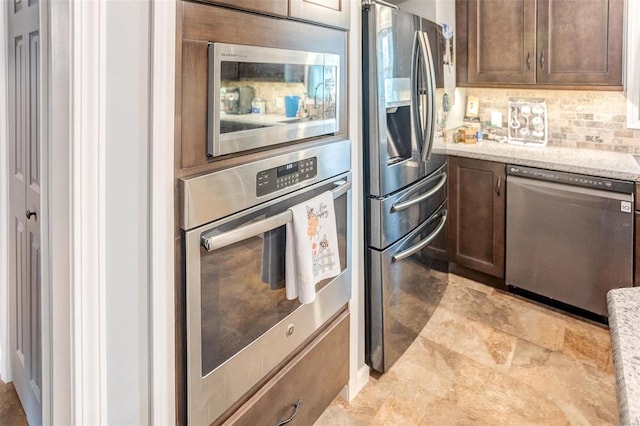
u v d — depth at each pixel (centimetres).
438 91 249
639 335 71
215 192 116
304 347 165
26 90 163
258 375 141
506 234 283
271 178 135
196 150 112
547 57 277
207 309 120
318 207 153
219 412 128
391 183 202
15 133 185
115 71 94
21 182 179
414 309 236
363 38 187
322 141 162
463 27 316
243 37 120
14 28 175
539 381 207
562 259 259
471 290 301
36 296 164
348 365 193
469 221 302
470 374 213
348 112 176
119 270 100
